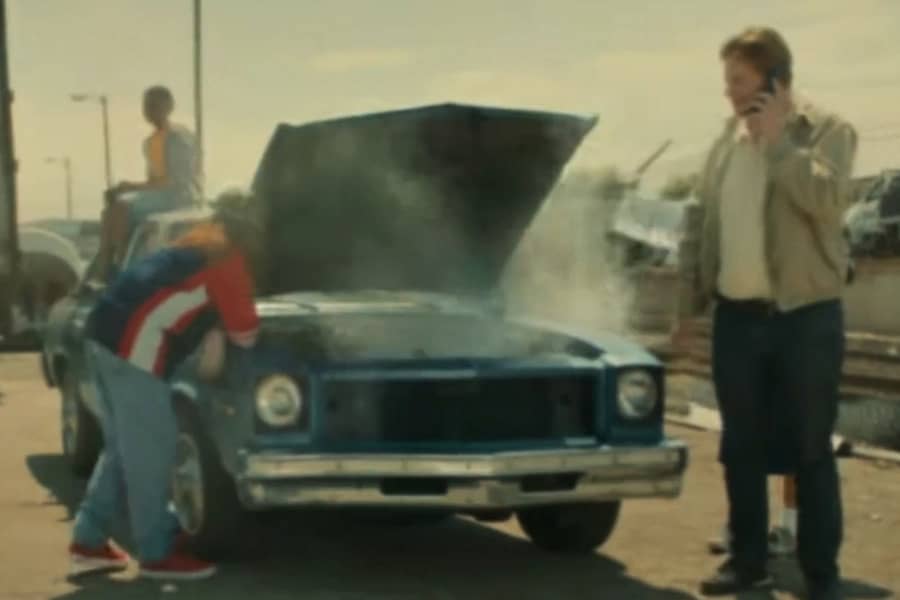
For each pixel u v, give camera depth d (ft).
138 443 25.30
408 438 24.90
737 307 23.86
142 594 24.75
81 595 24.68
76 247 99.40
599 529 27.99
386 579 26.30
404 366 24.81
